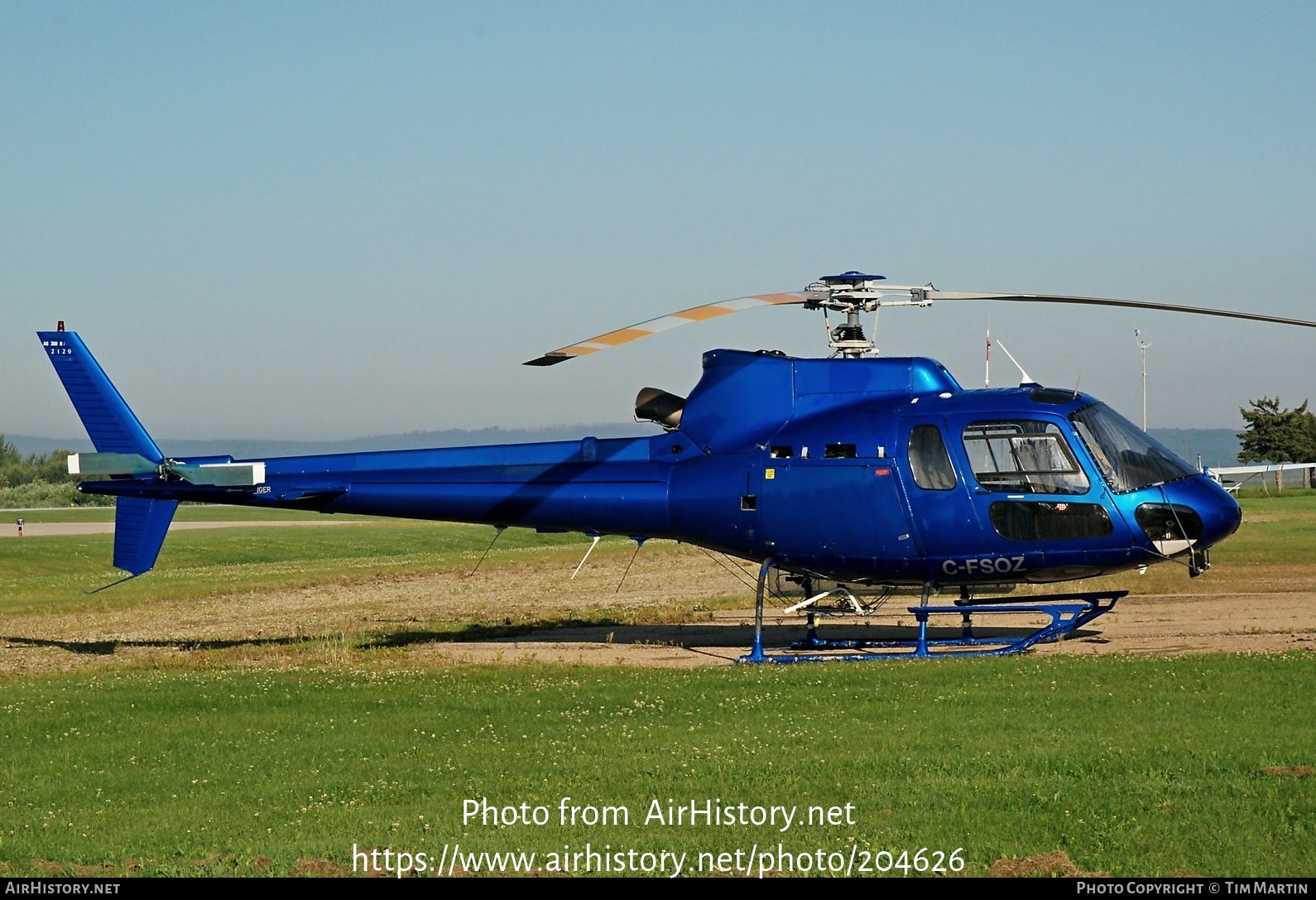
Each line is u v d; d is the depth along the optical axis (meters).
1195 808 9.34
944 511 17.38
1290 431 110.94
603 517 19.56
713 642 21.09
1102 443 17.36
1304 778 9.93
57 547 64.31
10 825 10.04
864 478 17.67
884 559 17.77
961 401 17.73
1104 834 8.88
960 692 14.20
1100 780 10.18
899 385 18.27
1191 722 12.09
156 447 21.23
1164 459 17.78
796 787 10.37
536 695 15.27
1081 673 15.14
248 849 9.31
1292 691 13.50
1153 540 17.16
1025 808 9.55
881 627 22.25
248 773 11.65
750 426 18.75
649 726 13.15
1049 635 18.25
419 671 17.88
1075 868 8.38
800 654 18.97
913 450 17.55
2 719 14.57
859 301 17.94
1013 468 17.30
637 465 19.52
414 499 20.47
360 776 11.41
